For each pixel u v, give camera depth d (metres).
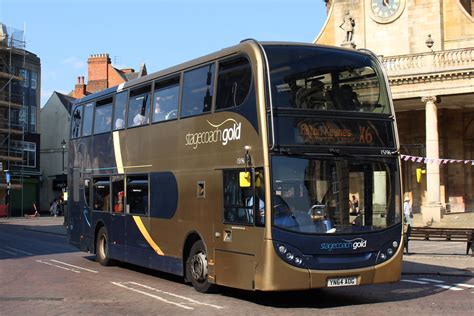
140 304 11.44
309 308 11.13
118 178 16.45
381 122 11.66
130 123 15.90
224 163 11.79
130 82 16.23
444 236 26.44
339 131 11.19
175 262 13.52
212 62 12.52
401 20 43.41
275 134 10.66
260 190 10.66
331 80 11.43
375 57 12.02
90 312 10.62
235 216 11.39
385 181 11.43
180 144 13.43
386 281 11.19
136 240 15.43
